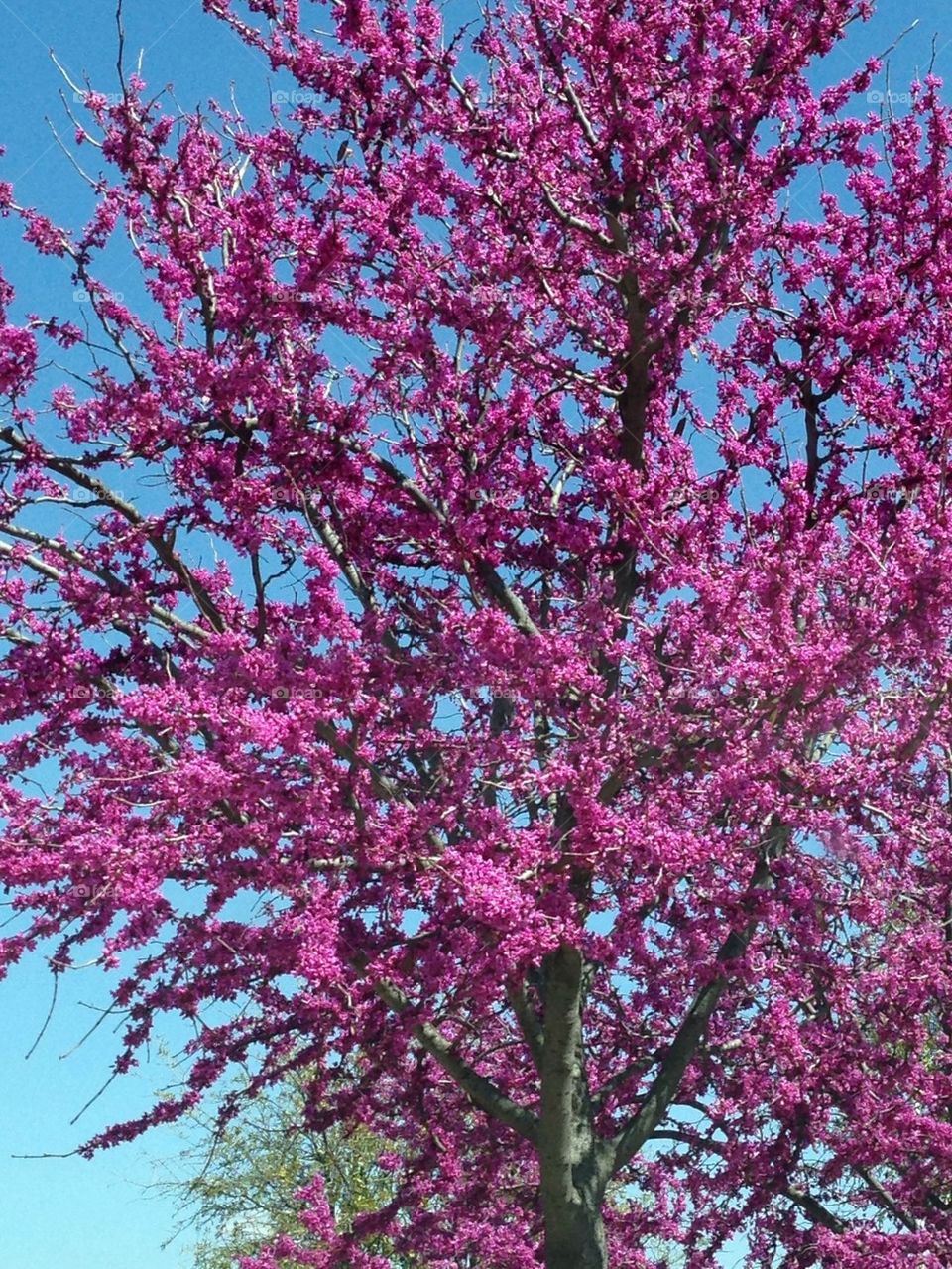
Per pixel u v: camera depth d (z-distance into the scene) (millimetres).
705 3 10211
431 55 10102
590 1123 10055
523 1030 10258
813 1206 12289
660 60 10648
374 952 8883
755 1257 11852
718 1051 11906
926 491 8445
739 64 10133
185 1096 10172
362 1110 11539
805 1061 10492
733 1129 11508
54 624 8562
